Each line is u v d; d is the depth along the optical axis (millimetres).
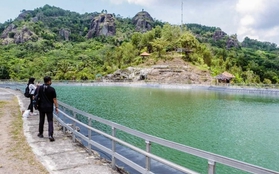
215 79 82500
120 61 115062
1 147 7887
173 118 23719
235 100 40750
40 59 105000
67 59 112688
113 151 6211
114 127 6199
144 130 18672
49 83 8727
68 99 39031
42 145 8195
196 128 19766
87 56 121812
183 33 124438
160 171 7926
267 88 55594
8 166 6289
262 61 127062
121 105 32500
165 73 89188
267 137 17391
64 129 9844
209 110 29703
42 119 8969
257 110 30516
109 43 168625
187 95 48875
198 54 107062
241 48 199750
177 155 12672
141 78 90250
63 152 7516
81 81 82000
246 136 17594
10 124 11461
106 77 95125
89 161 6789
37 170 6070
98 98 40906
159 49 107625
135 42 126875
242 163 3000
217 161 3363
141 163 9055
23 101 21438
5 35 169125
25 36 155875
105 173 5984
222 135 17766
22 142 8492
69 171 6062
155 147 13977
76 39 183250
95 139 12633
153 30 134500
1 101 21172
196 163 11570
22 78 82438
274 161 12734
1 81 70625
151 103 34906
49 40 156625
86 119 20953
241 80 85625
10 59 103125
